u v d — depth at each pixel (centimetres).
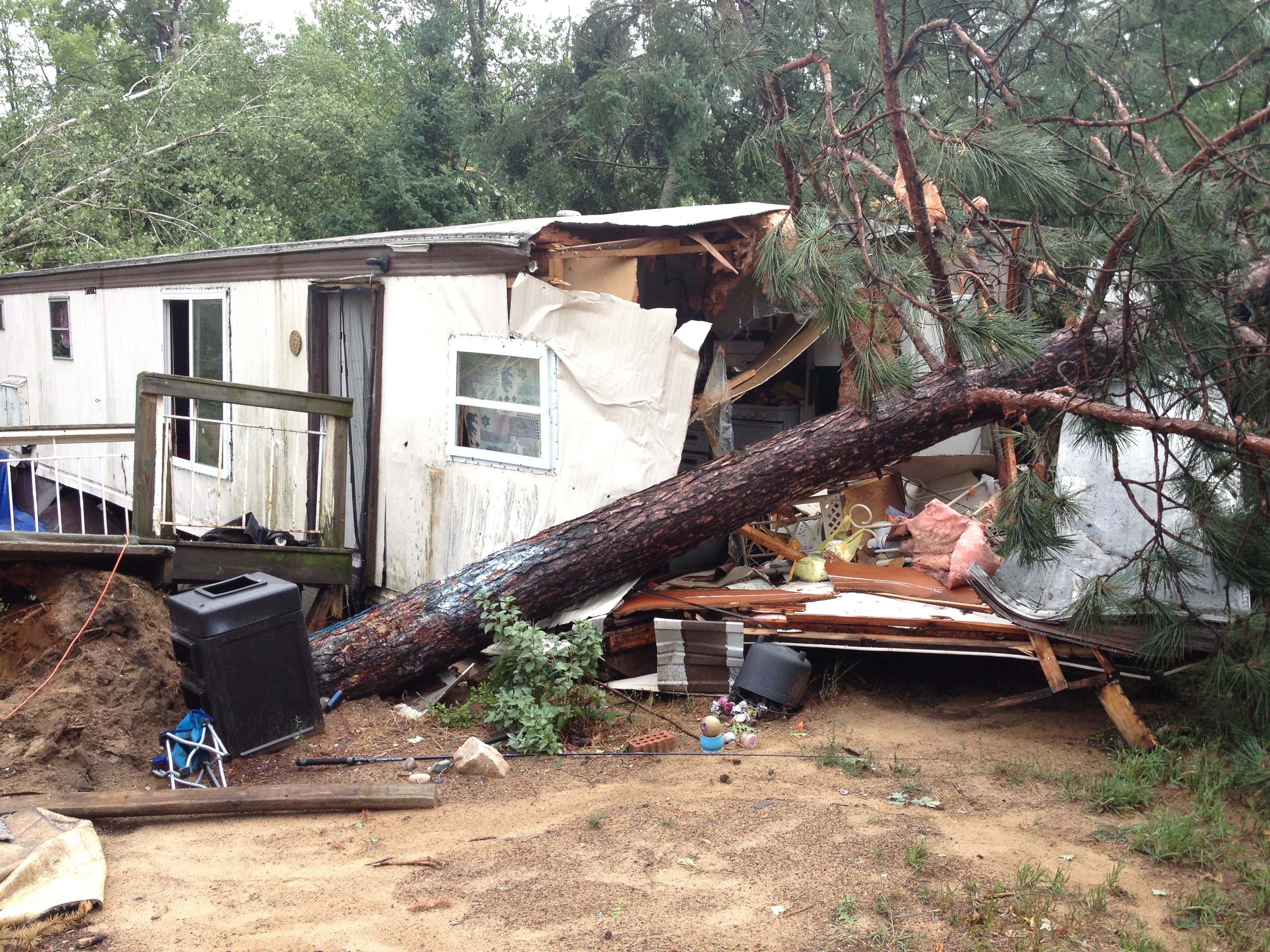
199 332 952
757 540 651
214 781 449
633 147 1680
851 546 680
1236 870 365
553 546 580
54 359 1235
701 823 402
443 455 704
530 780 460
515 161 1789
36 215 1641
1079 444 500
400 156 1875
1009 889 347
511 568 578
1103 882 354
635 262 649
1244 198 381
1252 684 420
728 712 542
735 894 344
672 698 573
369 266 745
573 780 459
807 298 489
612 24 1586
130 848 385
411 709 546
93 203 1642
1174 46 426
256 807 411
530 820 412
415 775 457
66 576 517
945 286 493
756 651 546
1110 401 505
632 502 589
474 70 2128
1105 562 513
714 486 583
